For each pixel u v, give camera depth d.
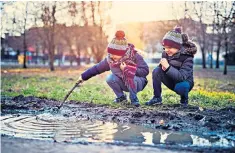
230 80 8.30
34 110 5.48
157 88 5.64
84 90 7.36
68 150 3.31
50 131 4.09
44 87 8.12
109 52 5.59
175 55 5.46
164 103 5.71
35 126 4.36
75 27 11.05
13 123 4.54
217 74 9.52
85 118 4.85
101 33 9.27
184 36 5.48
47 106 5.77
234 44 8.93
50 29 12.20
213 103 5.71
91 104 5.84
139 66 5.65
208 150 3.34
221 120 4.55
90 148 3.36
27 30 13.15
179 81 5.47
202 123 4.41
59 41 13.03
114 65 5.65
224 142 3.63
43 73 11.62
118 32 5.61
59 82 8.96
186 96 5.52
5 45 14.67
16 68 14.09
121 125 4.41
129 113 5.07
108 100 6.18
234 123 4.39
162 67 5.45
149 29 8.64
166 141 3.65
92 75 5.77
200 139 3.73
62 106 5.75
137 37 8.11
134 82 5.58
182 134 3.95
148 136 3.85
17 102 6.16
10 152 3.25
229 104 5.62
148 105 5.65
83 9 10.04
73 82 8.93
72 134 3.95
